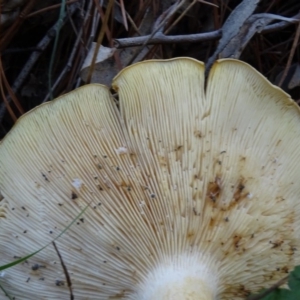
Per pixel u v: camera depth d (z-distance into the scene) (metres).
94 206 0.13
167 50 0.21
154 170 0.13
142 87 0.12
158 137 0.13
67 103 0.12
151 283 0.13
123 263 0.13
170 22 0.21
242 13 0.18
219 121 0.13
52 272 0.14
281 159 0.13
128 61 0.19
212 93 0.13
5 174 0.13
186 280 0.13
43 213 0.13
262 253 0.14
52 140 0.13
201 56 0.21
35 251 0.14
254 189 0.13
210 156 0.13
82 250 0.13
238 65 0.12
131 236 0.13
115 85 0.12
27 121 0.13
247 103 0.13
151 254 0.13
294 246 0.14
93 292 0.14
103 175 0.13
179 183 0.13
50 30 0.21
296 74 0.20
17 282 0.14
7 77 0.22
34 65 0.21
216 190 0.13
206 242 0.13
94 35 0.19
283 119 0.13
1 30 0.20
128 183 0.13
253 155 0.13
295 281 0.13
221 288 0.14
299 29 0.19
